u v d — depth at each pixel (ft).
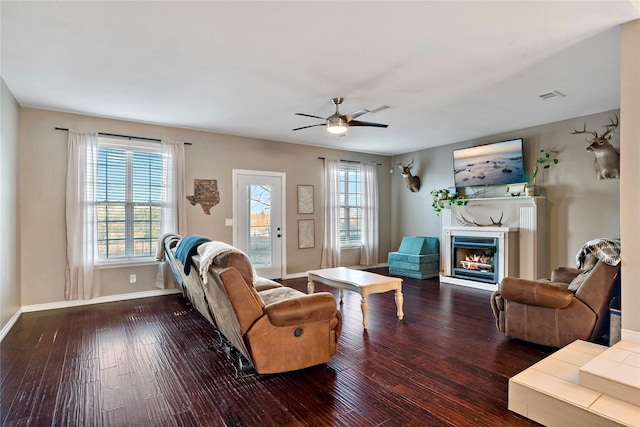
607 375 6.76
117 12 7.91
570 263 17.13
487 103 14.57
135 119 16.56
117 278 16.52
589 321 9.60
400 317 13.47
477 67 11.02
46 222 14.96
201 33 8.88
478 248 19.04
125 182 16.66
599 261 9.67
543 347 10.55
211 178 19.10
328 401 7.66
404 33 8.93
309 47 9.66
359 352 10.29
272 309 8.36
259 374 8.89
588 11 8.00
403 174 24.39
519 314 10.75
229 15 8.07
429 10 7.91
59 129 15.19
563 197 17.35
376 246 25.58
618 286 9.98
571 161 17.04
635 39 8.43
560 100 14.23
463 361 9.62
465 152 21.08
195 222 18.60
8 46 9.49
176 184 17.70
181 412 7.28
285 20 8.30
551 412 6.67
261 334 8.31
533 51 9.96
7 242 12.35
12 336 11.75
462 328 12.36
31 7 7.68
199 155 18.75
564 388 6.91
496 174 19.62
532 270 17.53
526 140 18.72
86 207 15.55
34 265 14.73
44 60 10.36
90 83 12.15
